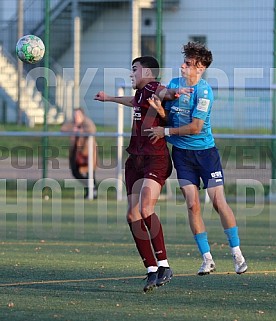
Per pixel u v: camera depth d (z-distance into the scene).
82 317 23.33
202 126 28.89
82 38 74.00
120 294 27.05
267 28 65.69
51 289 27.89
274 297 26.58
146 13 68.12
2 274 31.08
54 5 74.31
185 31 67.88
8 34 77.12
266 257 36.34
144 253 27.67
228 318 23.33
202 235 29.38
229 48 66.25
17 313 23.81
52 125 67.69
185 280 29.97
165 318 23.28
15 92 74.06
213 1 67.75
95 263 34.12
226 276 30.91
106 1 73.44
